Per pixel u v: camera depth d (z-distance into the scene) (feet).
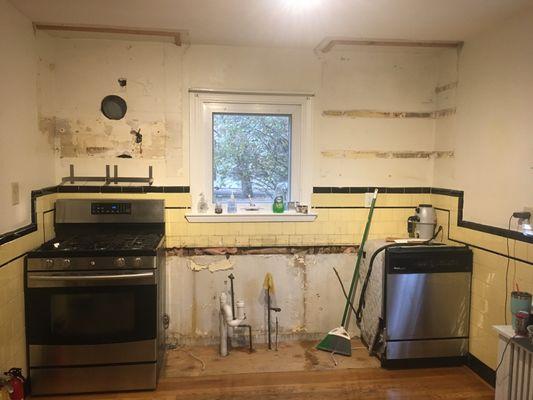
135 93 9.63
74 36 9.21
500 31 8.16
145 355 8.11
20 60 7.68
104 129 9.59
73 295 7.77
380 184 10.54
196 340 10.22
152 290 8.03
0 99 6.85
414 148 10.58
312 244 10.41
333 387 8.38
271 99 10.11
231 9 7.53
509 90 7.91
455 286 9.09
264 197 10.52
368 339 9.90
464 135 9.34
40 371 7.82
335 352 9.79
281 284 10.39
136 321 8.04
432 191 10.59
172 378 8.68
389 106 10.42
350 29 8.56
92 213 9.38
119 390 8.11
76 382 7.96
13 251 7.17
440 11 7.55
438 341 9.16
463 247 9.15
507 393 6.79
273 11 7.63
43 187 8.72
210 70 9.82
